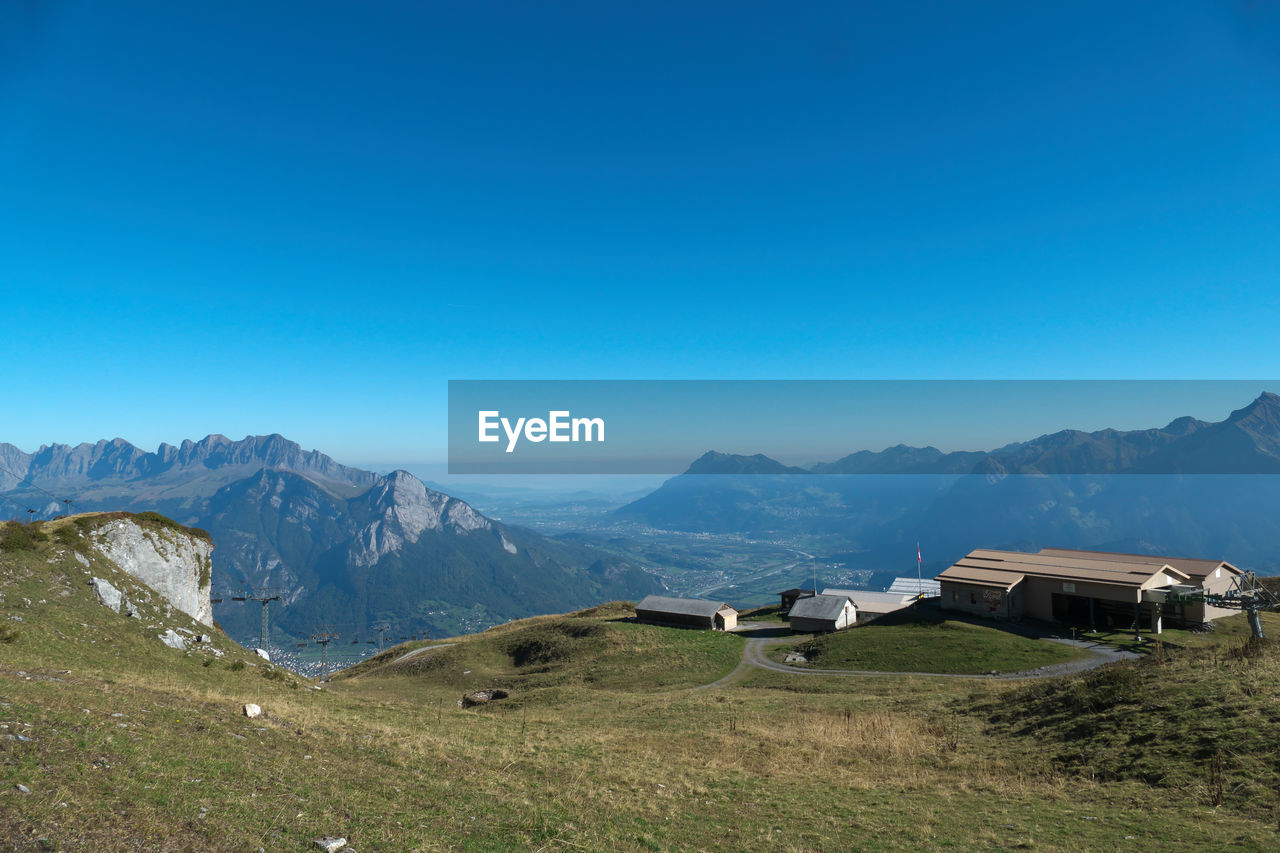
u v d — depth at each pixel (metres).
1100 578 79.38
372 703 44.47
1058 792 26.38
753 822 23.56
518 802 22.39
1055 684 41.12
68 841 12.51
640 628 96.62
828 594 100.81
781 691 62.72
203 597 75.25
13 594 45.62
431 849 16.58
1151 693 33.59
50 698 22.05
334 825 16.75
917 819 24.05
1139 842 20.61
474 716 43.00
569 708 57.50
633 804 24.31
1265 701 28.83
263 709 29.47
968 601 88.50
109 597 52.53
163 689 30.17
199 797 16.33
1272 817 21.16
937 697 48.69
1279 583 91.69
